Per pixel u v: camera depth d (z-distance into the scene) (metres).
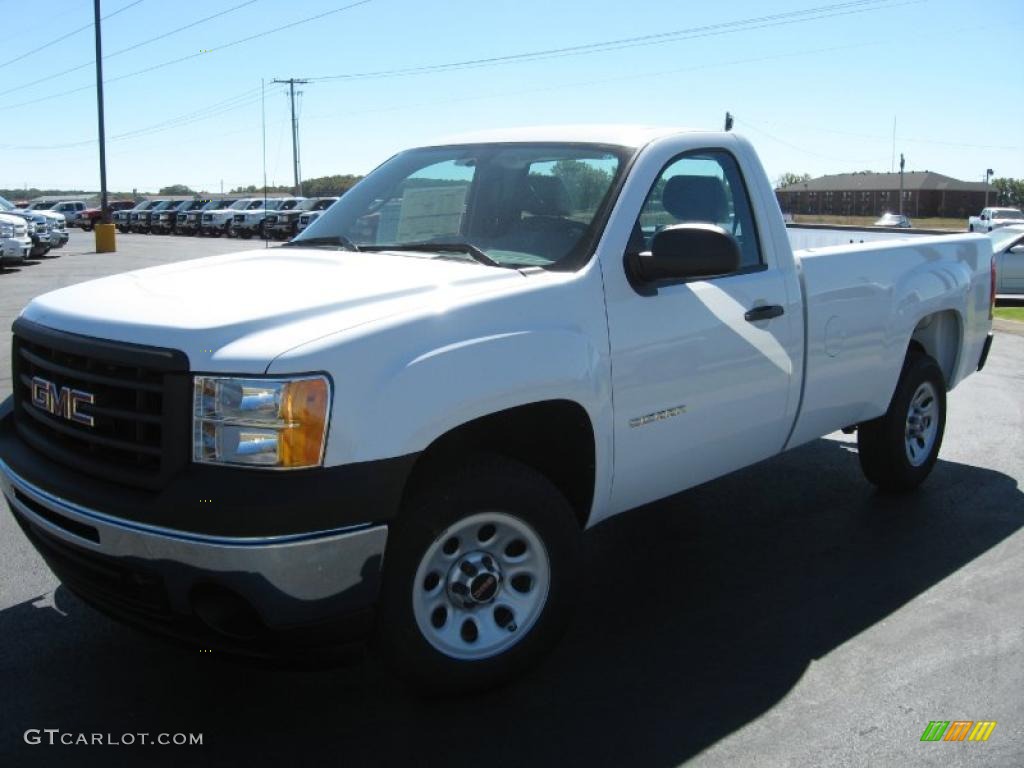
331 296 3.25
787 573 4.64
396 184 4.55
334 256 3.96
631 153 4.02
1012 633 4.02
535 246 3.87
